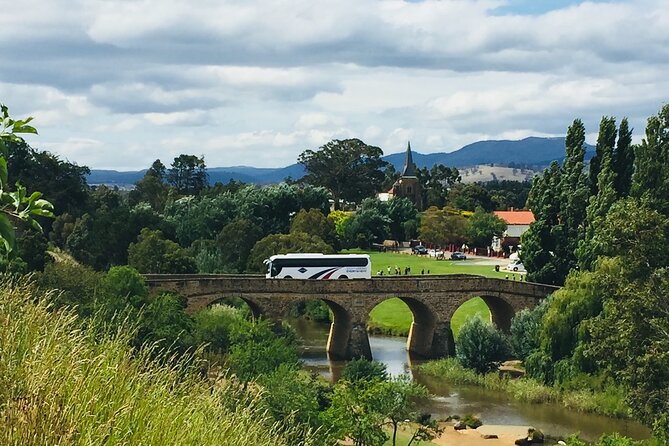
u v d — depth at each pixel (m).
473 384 82.50
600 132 102.44
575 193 102.69
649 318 47.84
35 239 72.69
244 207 151.25
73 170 150.62
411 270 144.75
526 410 72.00
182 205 162.88
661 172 79.94
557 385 76.88
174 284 89.25
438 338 98.25
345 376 68.81
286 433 18.16
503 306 102.94
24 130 10.35
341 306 96.06
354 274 105.25
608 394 72.00
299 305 130.00
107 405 12.10
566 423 67.62
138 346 33.22
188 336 56.84
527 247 106.12
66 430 10.56
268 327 70.69
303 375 59.97
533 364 80.38
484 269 146.25
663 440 46.06
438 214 188.50
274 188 161.25
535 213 107.50
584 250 88.25
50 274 55.91
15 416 10.39
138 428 12.30
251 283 93.62
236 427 14.86
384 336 112.75
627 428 66.19
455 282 99.00
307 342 106.94
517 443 61.69
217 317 70.44
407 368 90.56
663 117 81.12
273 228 151.25
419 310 101.06
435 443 59.84
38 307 13.77
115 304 51.75
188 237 146.38
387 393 51.28
